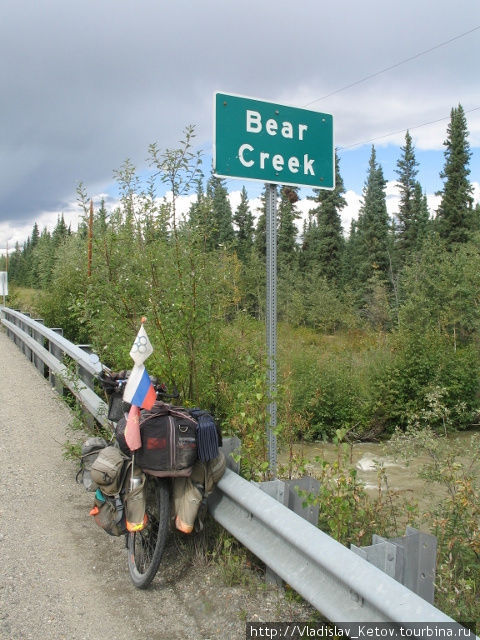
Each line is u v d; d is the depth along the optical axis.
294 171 4.66
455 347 15.72
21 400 9.67
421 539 3.11
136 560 4.17
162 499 3.93
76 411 7.07
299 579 3.30
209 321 5.51
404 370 12.87
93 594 3.95
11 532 4.87
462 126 44.62
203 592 3.90
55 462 6.64
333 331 31.55
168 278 5.36
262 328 6.38
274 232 4.59
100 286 5.73
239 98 4.43
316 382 11.95
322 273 46.03
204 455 3.95
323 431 11.55
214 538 4.43
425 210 54.22
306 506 3.76
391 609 2.68
